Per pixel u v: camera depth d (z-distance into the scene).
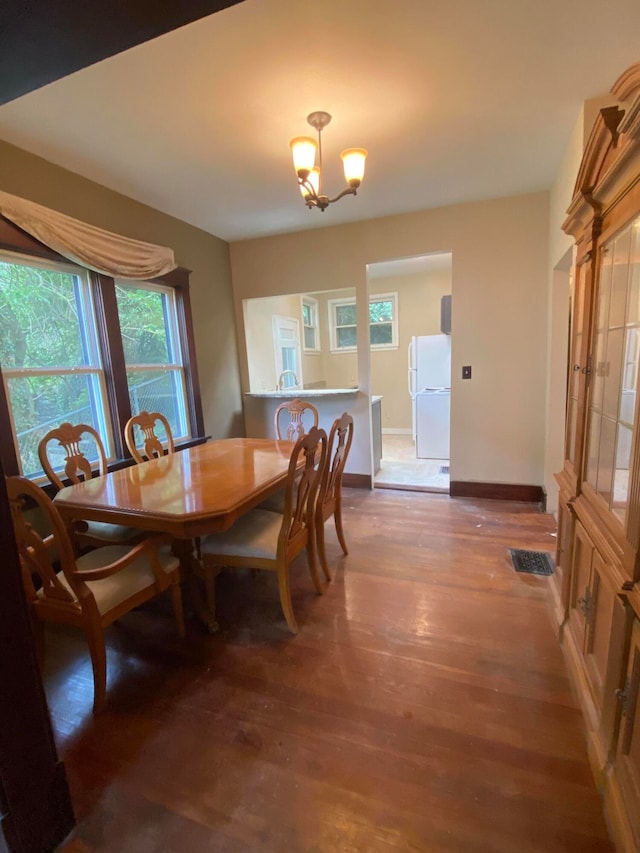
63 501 1.91
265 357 5.27
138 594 1.78
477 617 2.10
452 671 1.75
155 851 1.15
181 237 3.65
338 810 1.23
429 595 2.31
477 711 1.55
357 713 1.57
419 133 2.34
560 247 2.82
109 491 2.02
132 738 1.50
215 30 1.52
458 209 3.51
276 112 2.08
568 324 3.19
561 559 2.03
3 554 1.03
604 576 1.35
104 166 2.59
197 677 1.78
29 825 1.11
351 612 2.19
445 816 1.21
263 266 4.23
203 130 2.21
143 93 1.88
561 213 2.74
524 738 1.44
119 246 2.92
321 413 4.34
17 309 2.44
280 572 1.98
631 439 1.12
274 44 1.62
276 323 5.55
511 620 2.07
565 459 2.04
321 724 1.53
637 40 1.67
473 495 3.88
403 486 4.23
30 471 2.53
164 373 3.60
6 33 1.00
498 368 3.63
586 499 1.60
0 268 2.34
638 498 1.06
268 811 1.24
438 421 5.17
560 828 1.16
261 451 2.81
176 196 3.09
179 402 3.78
